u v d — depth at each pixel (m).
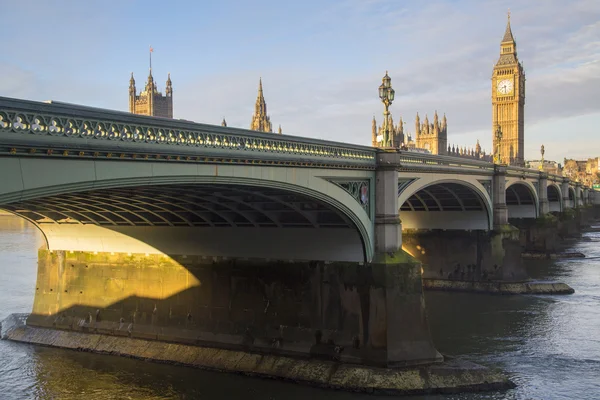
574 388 36.34
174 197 34.22
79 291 45.50
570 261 91.94
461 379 36.00
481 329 50.47
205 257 42.22
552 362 41.34
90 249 45.28
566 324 52.09
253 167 28.94
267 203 36.75
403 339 37.84
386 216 39.78
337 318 38.88
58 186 19.62
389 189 40.22
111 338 43.50
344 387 35.56
